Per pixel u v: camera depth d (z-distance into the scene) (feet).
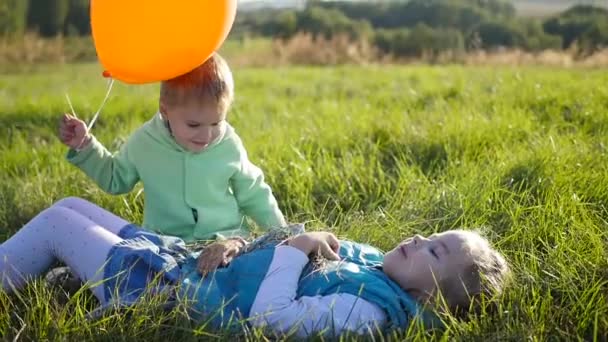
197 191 11.03
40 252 9.86
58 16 70.54
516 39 57.62
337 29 69.77
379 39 63.52
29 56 63.05
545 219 12.16
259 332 8.52
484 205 12.74
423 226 12.50
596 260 10.51
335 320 8.76
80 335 8.68
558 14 60.29
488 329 8.96
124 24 9.36
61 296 10.34
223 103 10.33
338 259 9.61
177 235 11.21
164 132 10.96
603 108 21.29
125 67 9.70
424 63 58.49
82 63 63.10
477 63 53.42
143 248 9.42
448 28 64.49
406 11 70.33
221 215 11.24
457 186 13.78
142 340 8.73
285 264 9.21
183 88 10.12
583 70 39.68
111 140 20.15
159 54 9.48
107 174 11.23
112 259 9.35
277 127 20.62
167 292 9.13
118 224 10.25
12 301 9.99
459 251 9.37
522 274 10.28
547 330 9.07
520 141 17.87
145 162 11.05
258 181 11.61
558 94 24.45
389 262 9.56
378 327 8.72
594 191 13.34
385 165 16.70
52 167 17.53
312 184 14.93
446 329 8.81
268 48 64.85
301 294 9.21
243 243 9.98
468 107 22.39
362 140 18.06
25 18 69.36
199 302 9.11
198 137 10.43
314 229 12.35
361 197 14.70
